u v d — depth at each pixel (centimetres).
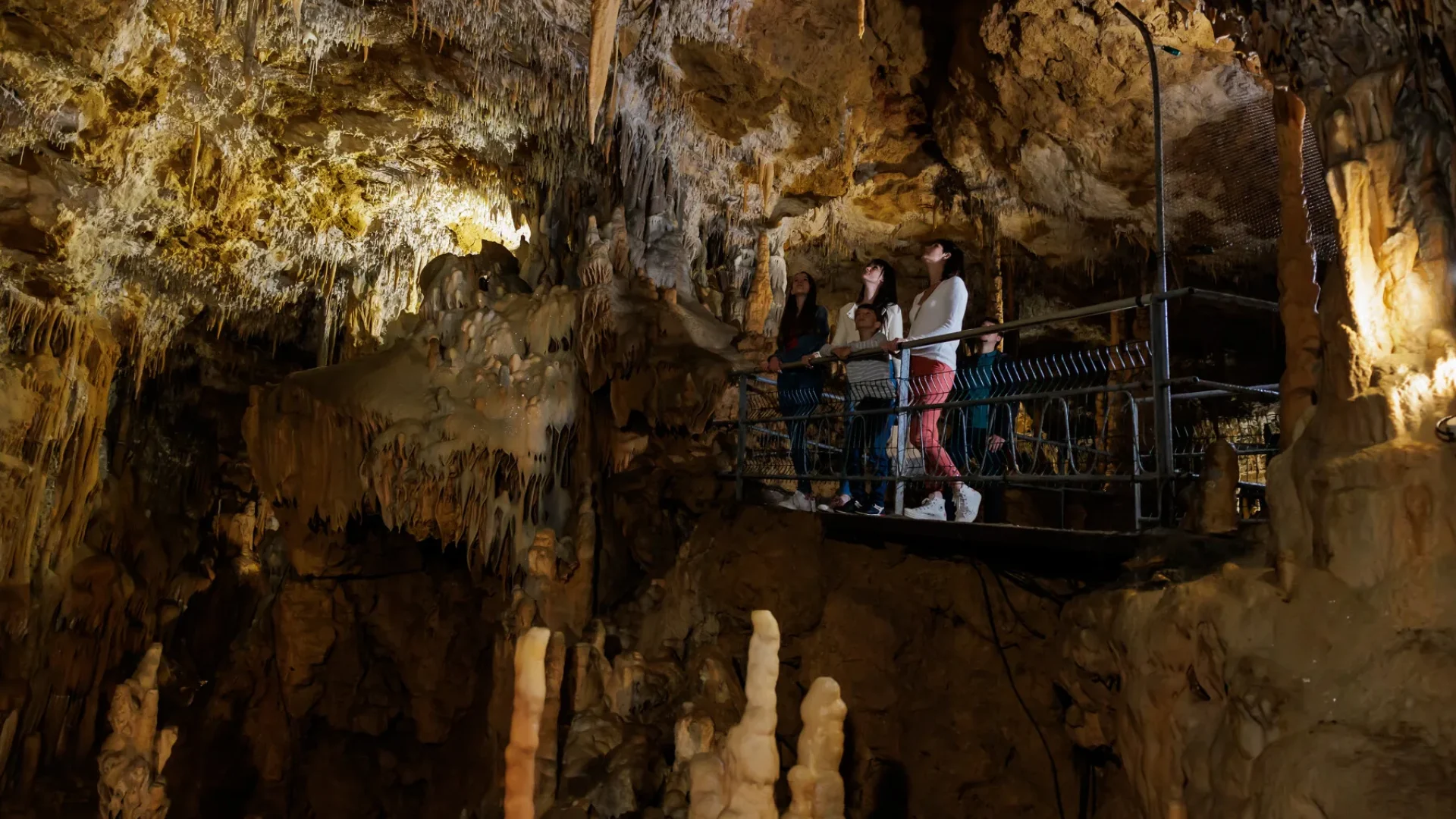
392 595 759
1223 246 855
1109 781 371
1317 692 260
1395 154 288
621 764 455
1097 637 350
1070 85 697
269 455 696
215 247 934
